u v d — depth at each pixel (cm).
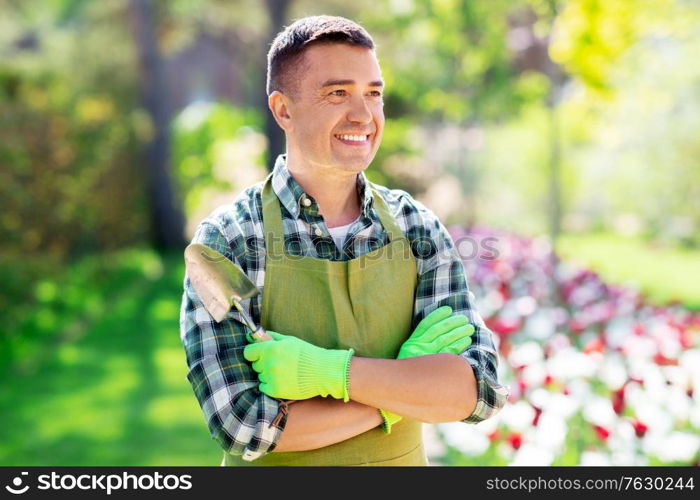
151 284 1502
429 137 1994
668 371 483
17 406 785
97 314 1244
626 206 2028
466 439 494
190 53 2994
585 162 2094
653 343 518
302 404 260
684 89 1664
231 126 2089
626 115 1806
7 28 1991
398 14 1227
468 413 268
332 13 1608
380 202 285
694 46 1486
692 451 450
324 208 278
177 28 1961
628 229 2006
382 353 275
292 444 259
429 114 1819
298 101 268
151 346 1032
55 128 1287
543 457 458
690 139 1839
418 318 285
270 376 258
